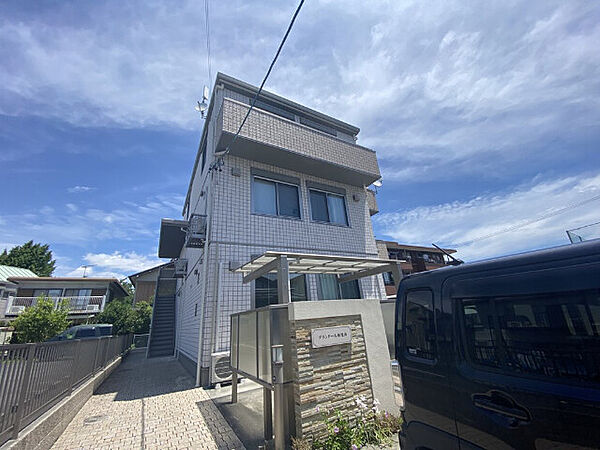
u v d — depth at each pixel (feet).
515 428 4.66
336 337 12.39
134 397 19.45
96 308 70.90
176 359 40.42
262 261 16.99
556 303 4.67
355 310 13.56
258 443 11.87
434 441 6.15
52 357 13.29
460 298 6.24
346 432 10.67
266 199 28.96
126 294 99.96
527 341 4.91
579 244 4.77
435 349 6.50
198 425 13.91
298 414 10.66
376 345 13.65
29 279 69.31
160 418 15.02
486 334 5.57
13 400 9.86
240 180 27.53
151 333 51.06
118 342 35.35
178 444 11.96
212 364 20.80
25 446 9.91
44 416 11.88
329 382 11.60
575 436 3.95
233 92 31.60
